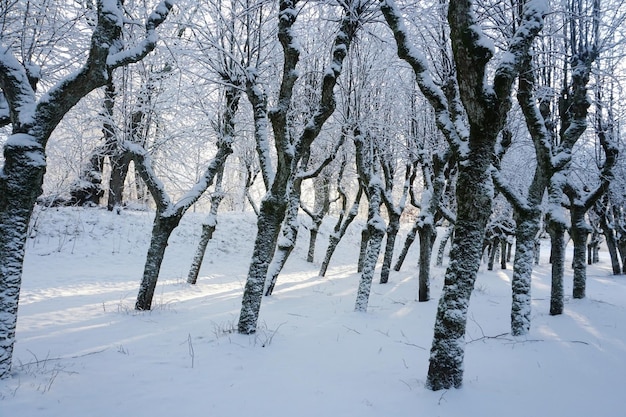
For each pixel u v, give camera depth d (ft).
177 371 18.13
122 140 32.09
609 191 63.52
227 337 23.70
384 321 31.73
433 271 62.18
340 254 83.46
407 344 24.91
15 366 17.60
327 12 36.40
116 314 29.53
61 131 42.55
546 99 34.32
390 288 47.29
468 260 16.90
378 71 41.14
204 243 48.01
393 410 14.75
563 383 18.15
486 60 16.07
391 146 48.08
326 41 36.65
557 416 14.70
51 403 14.17
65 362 18.60
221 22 30.37
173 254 62.69
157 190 31.63
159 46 32.14
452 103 21.16
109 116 31.09
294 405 15.08
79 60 28.14
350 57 38.19
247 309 24.59
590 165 52.70
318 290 46.55
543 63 34.17
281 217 25.48
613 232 72.54
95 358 19.42
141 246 60.75
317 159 67.62
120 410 14.07
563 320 30.32
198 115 39.47
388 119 46.98
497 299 41.42
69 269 48.91
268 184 25.94
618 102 40.78
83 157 45.09
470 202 16.93
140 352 20.71
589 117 40.04
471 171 16.99
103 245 57.47
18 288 16.61
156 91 34.24
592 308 34.04
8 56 16.97
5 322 16.05
